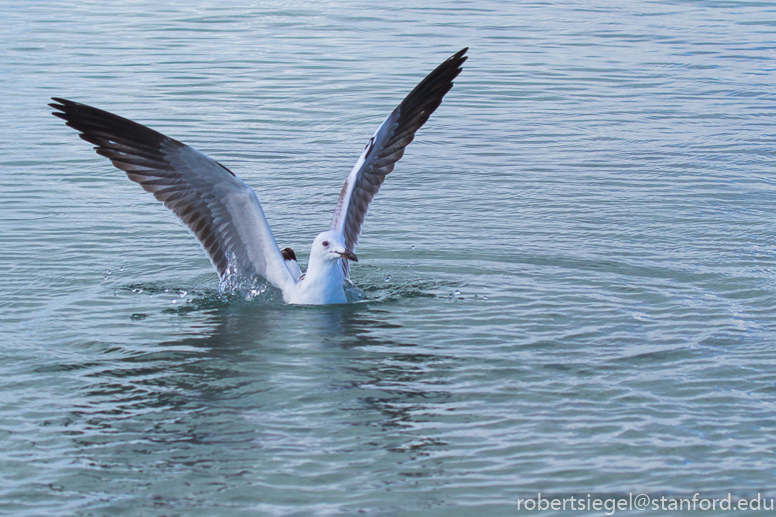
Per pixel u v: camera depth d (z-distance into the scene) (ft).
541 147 56.13
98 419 24.70
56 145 54.85
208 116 61.00
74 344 29.94
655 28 89.56
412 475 21.85
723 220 43.01
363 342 30.27
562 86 70.03
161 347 29.78
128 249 39.70
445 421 24.53
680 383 26.66
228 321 32.37
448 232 41.83
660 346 29.40
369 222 43.32
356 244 37.19
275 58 76.43
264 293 35.06
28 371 27.73
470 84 70.54
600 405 25.36
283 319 32.63
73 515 20.34
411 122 36.63
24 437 23.72
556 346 29.63
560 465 22.24
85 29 86.17
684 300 33.60
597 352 29.04
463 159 53.93
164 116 60.54
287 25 88.84
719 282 35.37
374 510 20.45
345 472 22.02
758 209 44.57
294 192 47.93
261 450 23.04
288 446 23.25
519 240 40.70
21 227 41.75
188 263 38.37
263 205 45.91
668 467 22.13
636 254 38.73
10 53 76.48
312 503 20.75
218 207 33.53
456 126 60.85
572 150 55.42
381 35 84.99
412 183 49.47
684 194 47.03
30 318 32.17
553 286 35.35
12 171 49.98
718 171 50.96
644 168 51.72
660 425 24.18
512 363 28.27
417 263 38.19
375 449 23.08
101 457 22.76
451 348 29.60
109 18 91.20
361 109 63.00
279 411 25.20
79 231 41.57
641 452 22.85
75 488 21.42
